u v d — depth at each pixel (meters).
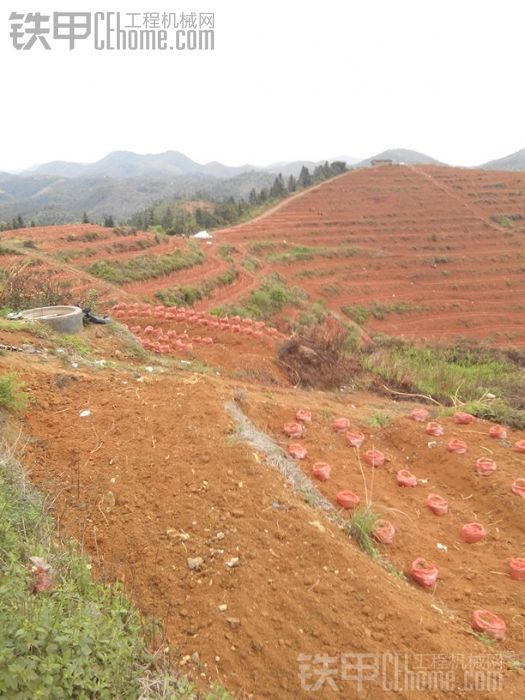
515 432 6.86
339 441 6.14
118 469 4.28
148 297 21.83
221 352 9.88
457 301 40.12
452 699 2.81
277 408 6.34
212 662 2.81
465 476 5.64
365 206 58.50
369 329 34.47
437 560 4.34
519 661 3.20
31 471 4.06
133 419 4.98
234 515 3.81
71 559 3.07
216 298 25.62
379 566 3.78
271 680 2.77
